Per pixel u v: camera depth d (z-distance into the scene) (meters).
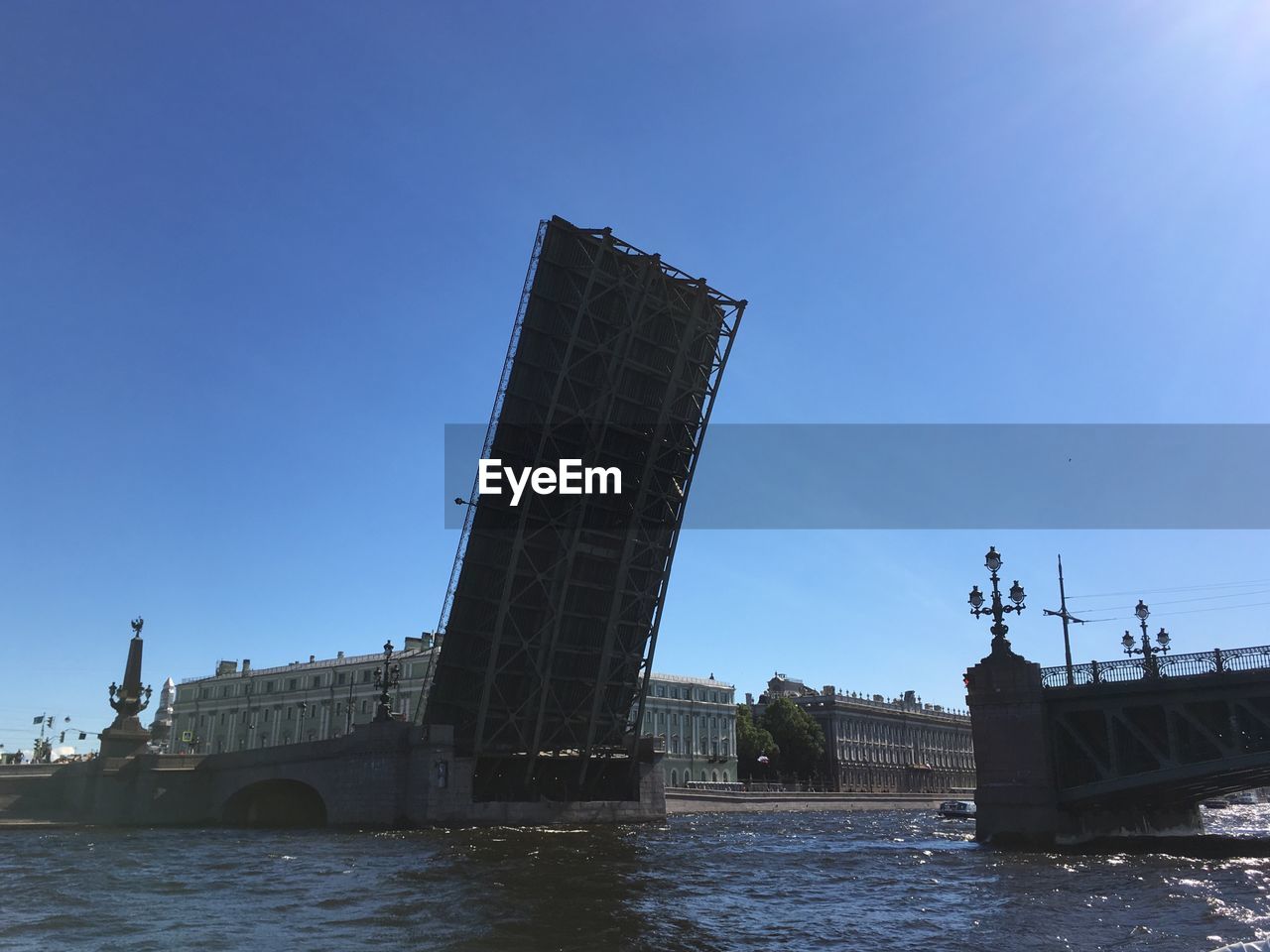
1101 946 17.50
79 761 70.69
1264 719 33.28
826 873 29.81
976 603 39.62
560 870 30.08
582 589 50.78
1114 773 35.72
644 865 32.00
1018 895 24.16
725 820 71.25
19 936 18.22
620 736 56.19
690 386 50.72
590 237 45.34
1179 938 18.11
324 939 17.78
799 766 130.00
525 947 17.16
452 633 48.81
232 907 21.89
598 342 47.56
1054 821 36.62
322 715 108.12
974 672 39.19
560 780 57.06
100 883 26.94
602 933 18.67
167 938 17.91
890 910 21.94
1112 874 28.73
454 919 20.12
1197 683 34.22
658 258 46.50
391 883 26.55
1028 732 37.62
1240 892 24.14
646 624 54.22
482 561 48.06
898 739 155.38
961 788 169.00
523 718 51.78
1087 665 37.00
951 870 30.39
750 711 132.75
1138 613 48.09
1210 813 93.75
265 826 59.91
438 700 50.62
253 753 60.50
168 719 69.81
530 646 50.28
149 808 60.78
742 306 50.19
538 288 45.66
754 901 23.42
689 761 114.56
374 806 51.47
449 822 49.88
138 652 64.50
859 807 106.81
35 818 62.53
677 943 17.81
